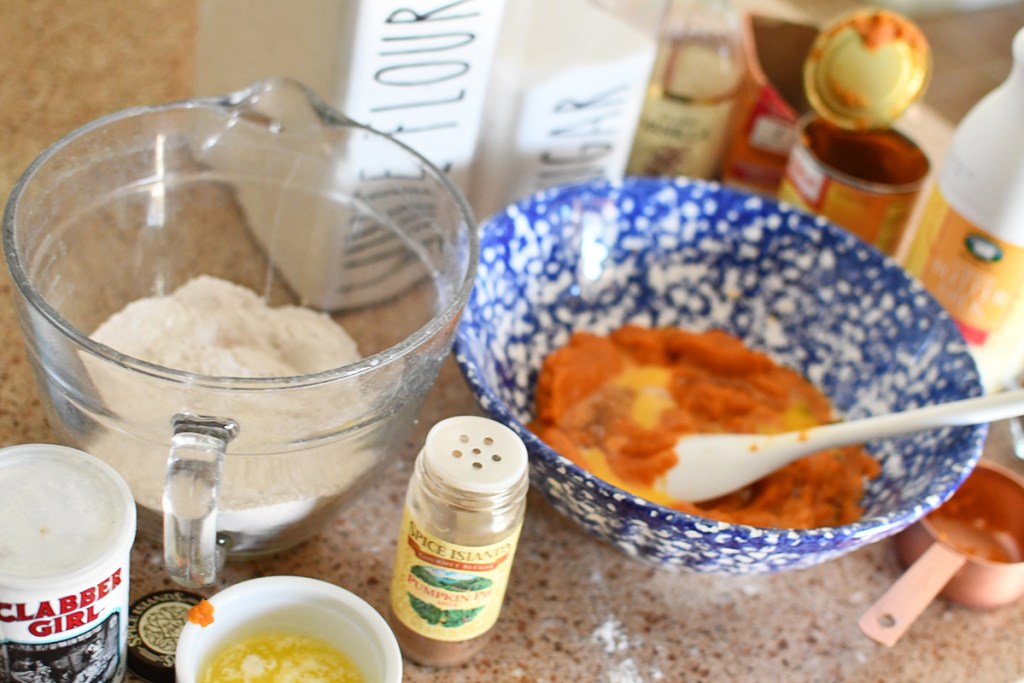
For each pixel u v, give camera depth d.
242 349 0.81
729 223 0.92
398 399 0.71
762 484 0.83
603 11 0.88
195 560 0.65
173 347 0.79
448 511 0.68
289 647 0.69
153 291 0.84
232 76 0.90
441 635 0.72
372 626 0.68
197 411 0.65
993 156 0.83
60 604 0.63
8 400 0.80
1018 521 0.83
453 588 0.70
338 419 0.68
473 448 0.68
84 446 0.71
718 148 1.01
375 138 0.79
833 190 0.93
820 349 0.91
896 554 0.83
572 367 0.87
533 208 0.87
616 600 0.78
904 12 1.37
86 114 0.97
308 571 0.76
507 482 0.67
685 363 0.91
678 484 0.82
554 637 0.76
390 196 0.81
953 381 0.83
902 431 0.79
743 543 0.70
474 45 0.82
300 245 0.85
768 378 0.90
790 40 1.04
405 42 0.80
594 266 0.91
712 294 0.93
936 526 0.84
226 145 0.81
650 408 0.87
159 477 0.70
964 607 0.81
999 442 0.91
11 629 0.63
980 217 0.84
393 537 0.79
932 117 1.19
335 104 0.81
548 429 0.84
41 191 0.72
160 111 0.77
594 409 0.86
